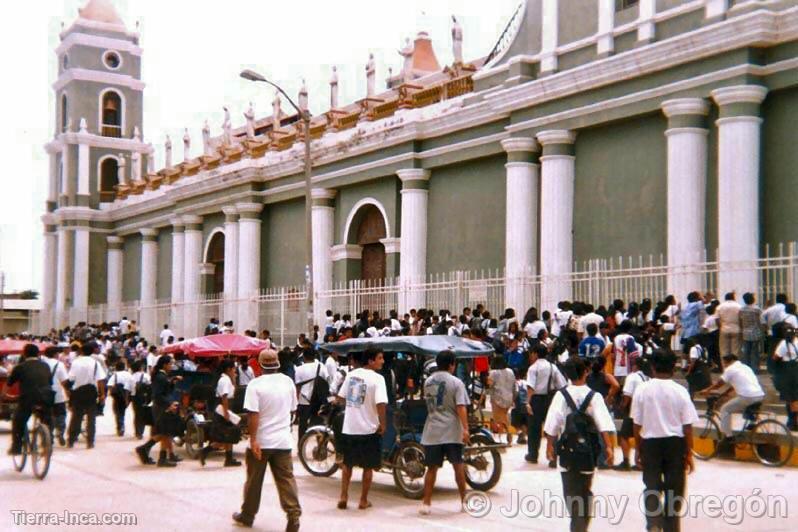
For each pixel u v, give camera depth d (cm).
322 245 3178
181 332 3675
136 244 4828
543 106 2295
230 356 1627
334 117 3225
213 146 4606
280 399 952
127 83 5297
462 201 2639
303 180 3303
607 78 2105
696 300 1648
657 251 2052
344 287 3077
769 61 1842
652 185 2072
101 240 5062
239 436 1417
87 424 1652
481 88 2561
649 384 831
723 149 1872
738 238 1841
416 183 2753
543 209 2277
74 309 4834
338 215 3161
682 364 1673
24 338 3656
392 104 2944
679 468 814
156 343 3812
